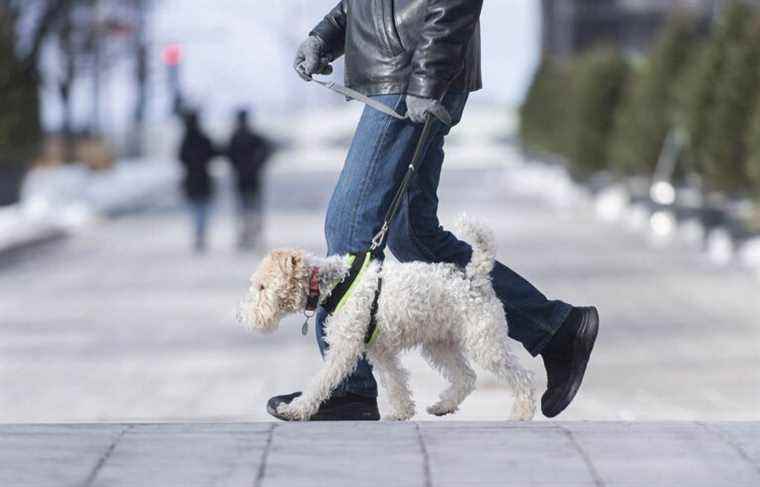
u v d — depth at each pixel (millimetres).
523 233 30047
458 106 7355
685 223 28438
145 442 6641
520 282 7395
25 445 6594
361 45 7266
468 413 10281
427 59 6918
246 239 27969
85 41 50250
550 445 6539
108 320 17391
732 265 22844
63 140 54812
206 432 6840
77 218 37406
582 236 29172
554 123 53594
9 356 14539
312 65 7672
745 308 17406
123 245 30203
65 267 25266
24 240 28906
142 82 63844
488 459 6277
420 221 7355
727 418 10602
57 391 12289
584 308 7441
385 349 7289
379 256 7227
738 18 28531
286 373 13070
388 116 7145
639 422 7137
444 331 7227
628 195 34594
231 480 5969
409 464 6191
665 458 6316
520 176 55375
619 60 43156
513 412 7297
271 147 28453
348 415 7402
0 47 37281
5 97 37812
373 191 7188
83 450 6492
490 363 7164
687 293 19016
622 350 14188
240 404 11430
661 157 34469
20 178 39688
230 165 27953
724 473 6066
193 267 24484
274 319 7195
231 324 16797
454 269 7176
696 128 28312
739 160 27109
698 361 13461
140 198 48812
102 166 59469
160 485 5910
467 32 6980
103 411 11227
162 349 14820
